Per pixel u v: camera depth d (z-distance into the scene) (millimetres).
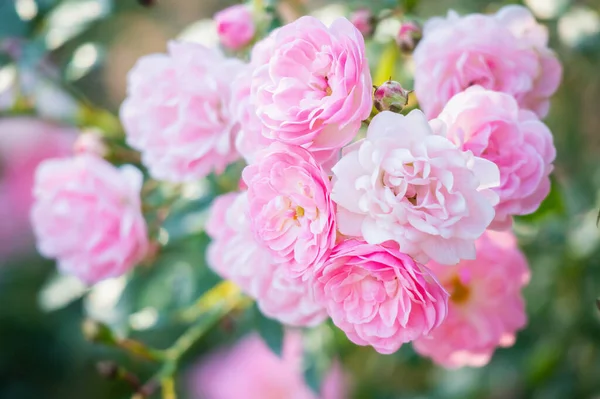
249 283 313
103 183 364
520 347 490
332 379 483
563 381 484
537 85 323
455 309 330
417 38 331
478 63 311
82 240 365
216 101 332
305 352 422
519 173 294
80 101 441
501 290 330
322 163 279
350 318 281
